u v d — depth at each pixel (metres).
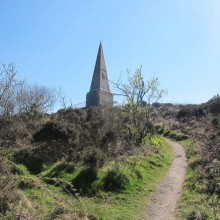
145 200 18.12
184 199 17.88
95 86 79.62
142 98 35.22
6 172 15.91
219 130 32.72
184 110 59.78
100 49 85.12
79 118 30.17
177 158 31.31
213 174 20.47
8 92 36.75
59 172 19.86
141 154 27.56
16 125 28.30
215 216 14.35
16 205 12.94
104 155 21.34
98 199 17.61
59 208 13.68
